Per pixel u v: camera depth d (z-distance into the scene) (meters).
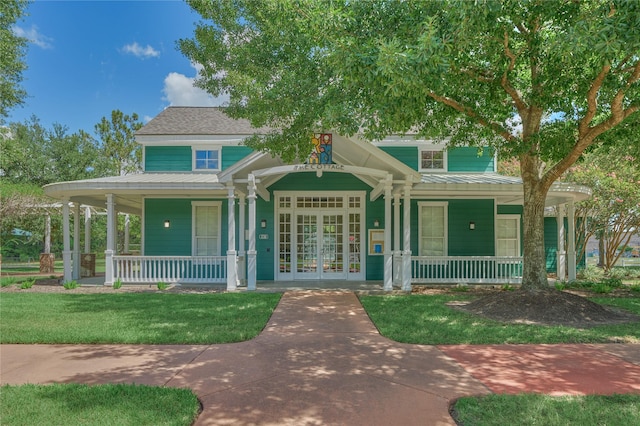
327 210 14.06
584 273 15.96
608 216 16.73
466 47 6.63
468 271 14.09
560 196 12.70
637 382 4.33
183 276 12.97
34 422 3.32
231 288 11.30
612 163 15.73
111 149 36.06
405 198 11.22
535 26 6.96
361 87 6.62
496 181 12.49
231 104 8.98
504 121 9.82
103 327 6.75
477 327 6.85
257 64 8.25
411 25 5.97
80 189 11.98
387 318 7.51
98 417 3.41
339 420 3.42
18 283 13.20
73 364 4.96
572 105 9.07
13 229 26.47
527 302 7.94
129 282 12.72
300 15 6.71
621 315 7.90
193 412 3.52
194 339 6.02
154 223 14.20
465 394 4.00
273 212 14.00
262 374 4.59
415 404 3.76
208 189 12.09
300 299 9.84
